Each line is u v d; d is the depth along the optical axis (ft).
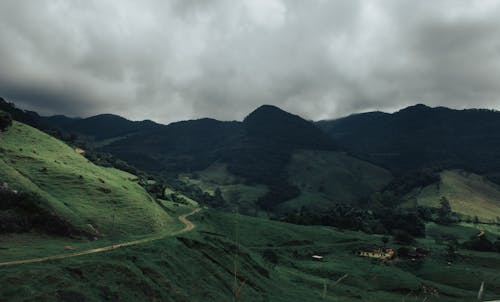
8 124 495.82
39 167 402.72
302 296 333.62
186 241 313.73
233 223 650.43
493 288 481.46
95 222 330.75
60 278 167.53
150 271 216.13
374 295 407.23
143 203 431.43
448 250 633.61
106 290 176.65
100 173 502.38
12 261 189.67
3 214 263.49
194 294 226.99
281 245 605.73
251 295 279.90
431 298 429.38
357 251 615.98
